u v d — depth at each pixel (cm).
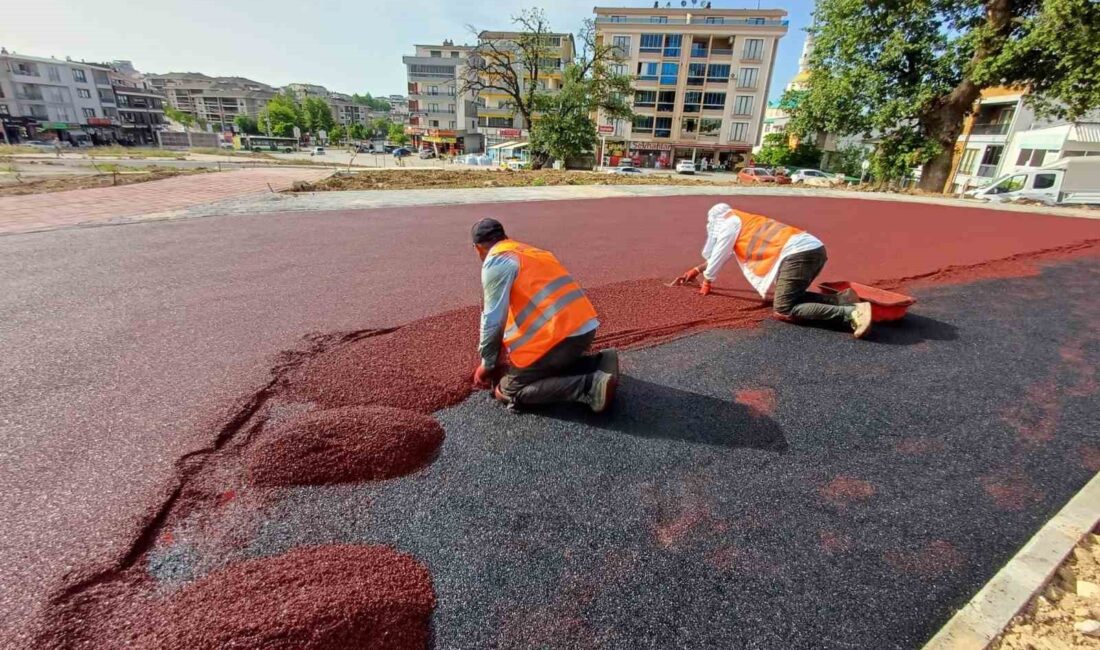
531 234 650
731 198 1109
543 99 2538
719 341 323
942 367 297
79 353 282
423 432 211
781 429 232
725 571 158
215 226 640
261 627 129
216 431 214
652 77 4406
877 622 143
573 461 206
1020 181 1506
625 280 450
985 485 200
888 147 1488
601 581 153
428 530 169
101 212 713
